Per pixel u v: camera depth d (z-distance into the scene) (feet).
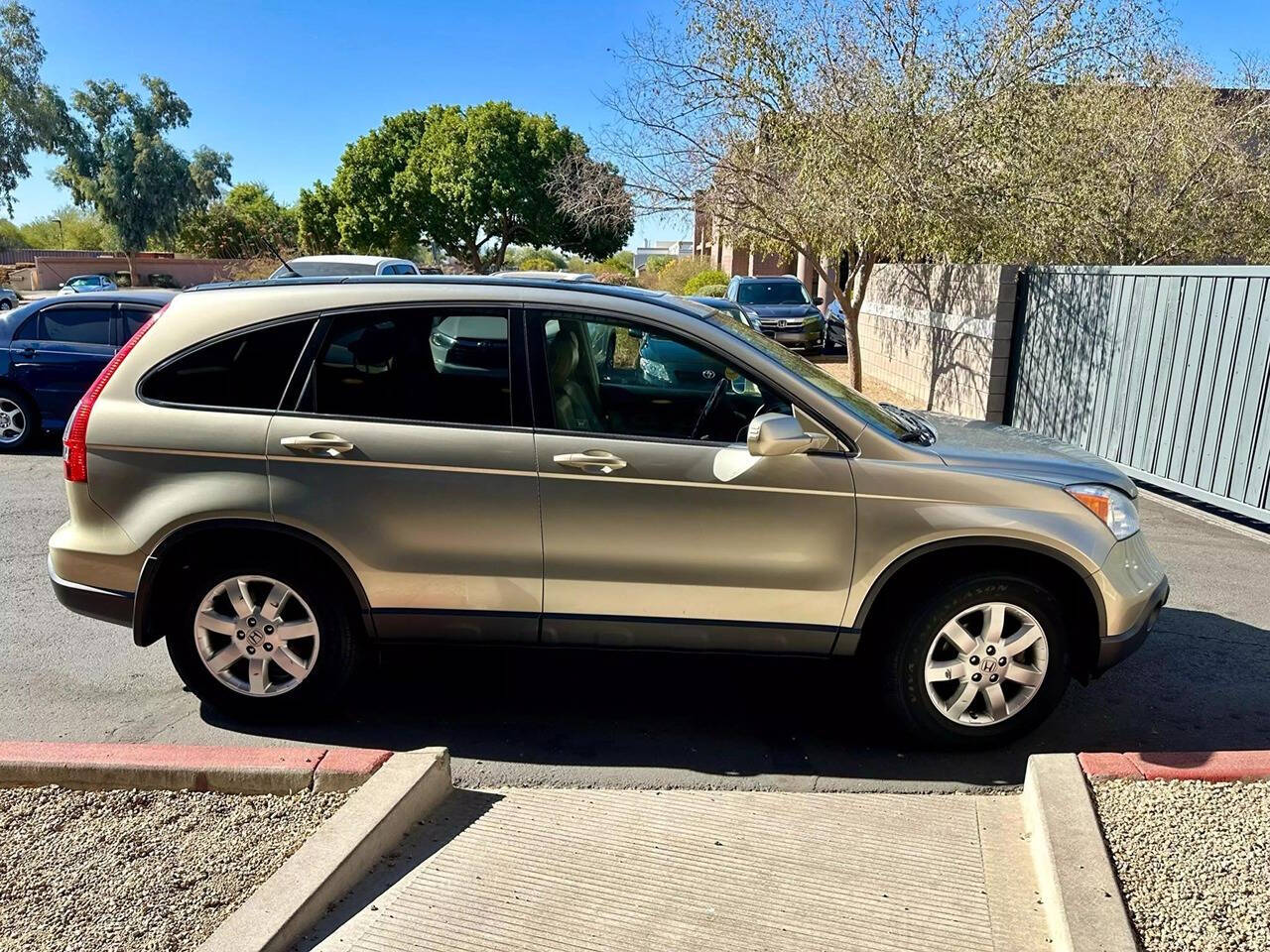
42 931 8.67
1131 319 27.27
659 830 10.53
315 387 12.21
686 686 14.74
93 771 10.98
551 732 13.19
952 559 12.29
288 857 9.71
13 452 31.01
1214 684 14.71
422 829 10.50
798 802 11.21
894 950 8.56
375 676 14.88
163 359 12.36
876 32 38.27
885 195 36.73
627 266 181.68
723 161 41.52
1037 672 12.32
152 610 12.52
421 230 152.76
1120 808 10.25
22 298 143.64
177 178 182.09
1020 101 36.73
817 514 11.85
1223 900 8.80
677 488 11.86
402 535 12.09
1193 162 37.29
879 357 53.21
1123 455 27.76
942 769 12.24
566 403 12.35
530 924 8.86
